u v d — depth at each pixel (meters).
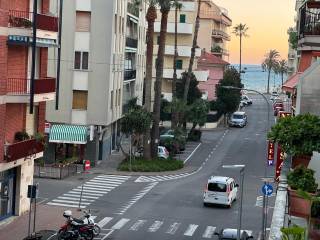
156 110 58.78
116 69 60.75
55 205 39.56
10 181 34.81
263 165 61.44
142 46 81.50
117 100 62.88
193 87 82.88
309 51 22.64
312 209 13.34
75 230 30.78
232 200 42.44
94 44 56.66
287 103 75.19
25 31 32.25
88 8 56.47
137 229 34.50
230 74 92.88
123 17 63.31
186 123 82.94
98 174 53.19
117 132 67.56
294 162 16.19
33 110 35.69
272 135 15.38
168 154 63.12
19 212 35.53
